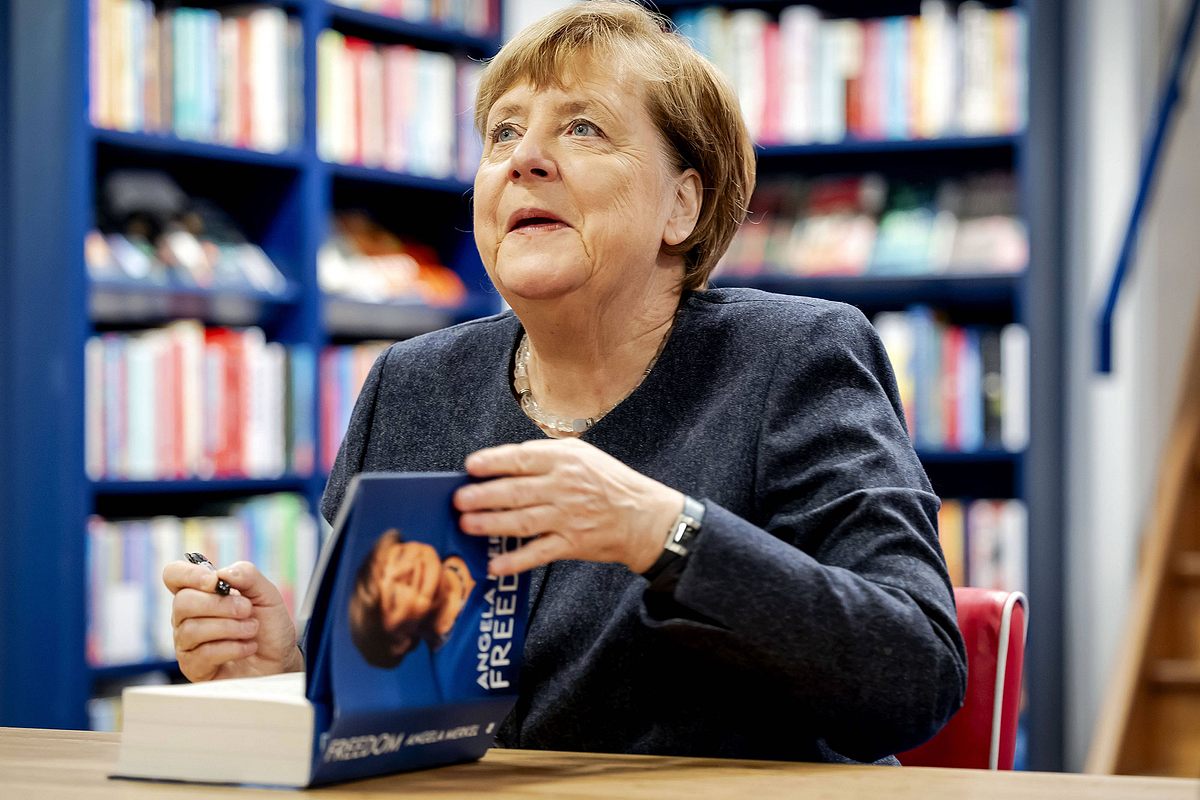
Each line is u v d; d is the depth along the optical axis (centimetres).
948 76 371
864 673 107
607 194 130
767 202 398
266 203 356
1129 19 377
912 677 108
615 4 140
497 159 135
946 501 378
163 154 331
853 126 375
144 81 321
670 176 137
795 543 123
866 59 375
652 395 136
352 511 92
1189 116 388
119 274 315
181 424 325
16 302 304
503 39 405
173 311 344
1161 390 388
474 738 104
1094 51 375
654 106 134
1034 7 367
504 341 147
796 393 131
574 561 131
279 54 345
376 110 369
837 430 127
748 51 381
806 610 105
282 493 350
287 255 353
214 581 124
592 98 132
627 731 125
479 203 135
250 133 341
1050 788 96
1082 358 375
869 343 137
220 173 358
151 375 320
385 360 154
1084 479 376
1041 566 374
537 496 99
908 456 127
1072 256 379
